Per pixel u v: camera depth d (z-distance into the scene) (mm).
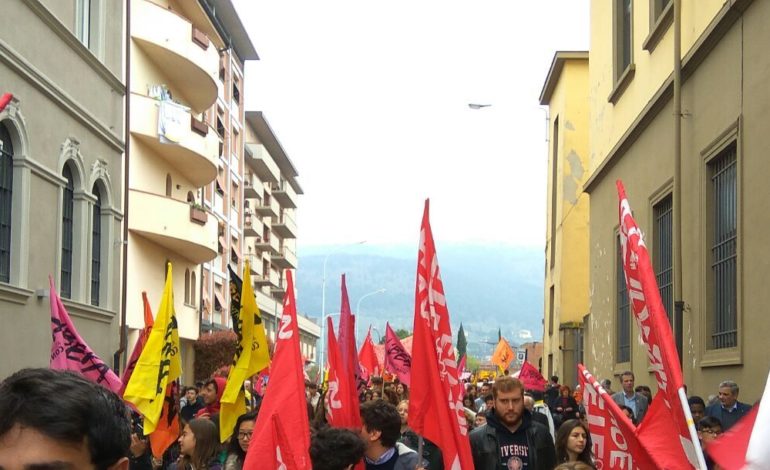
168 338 10641
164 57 31188
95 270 23297
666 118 16594
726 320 13719
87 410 2125
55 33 20016
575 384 32656
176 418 10812
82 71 21875
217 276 48469
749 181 12391
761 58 11961
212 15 38844
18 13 18000
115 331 24344
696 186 14891
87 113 21922
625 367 20172
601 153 23109
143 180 31031
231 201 52469
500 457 7605
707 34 13930
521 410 7629
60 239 20266
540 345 84500
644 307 6516
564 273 33719
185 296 37125
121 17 25172
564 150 34312
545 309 40188
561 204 34500
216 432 8398
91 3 23328
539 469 7621
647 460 6875
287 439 6910
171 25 30578
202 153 33156
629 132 19109
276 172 70438
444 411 7316
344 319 10594
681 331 15102
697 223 14805
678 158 15125
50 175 19594
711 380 14008
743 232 12625
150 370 10484
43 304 19234
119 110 24875
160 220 30656
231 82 51531
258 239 69938
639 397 15273
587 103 34281
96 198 23078
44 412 2072
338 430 6355
